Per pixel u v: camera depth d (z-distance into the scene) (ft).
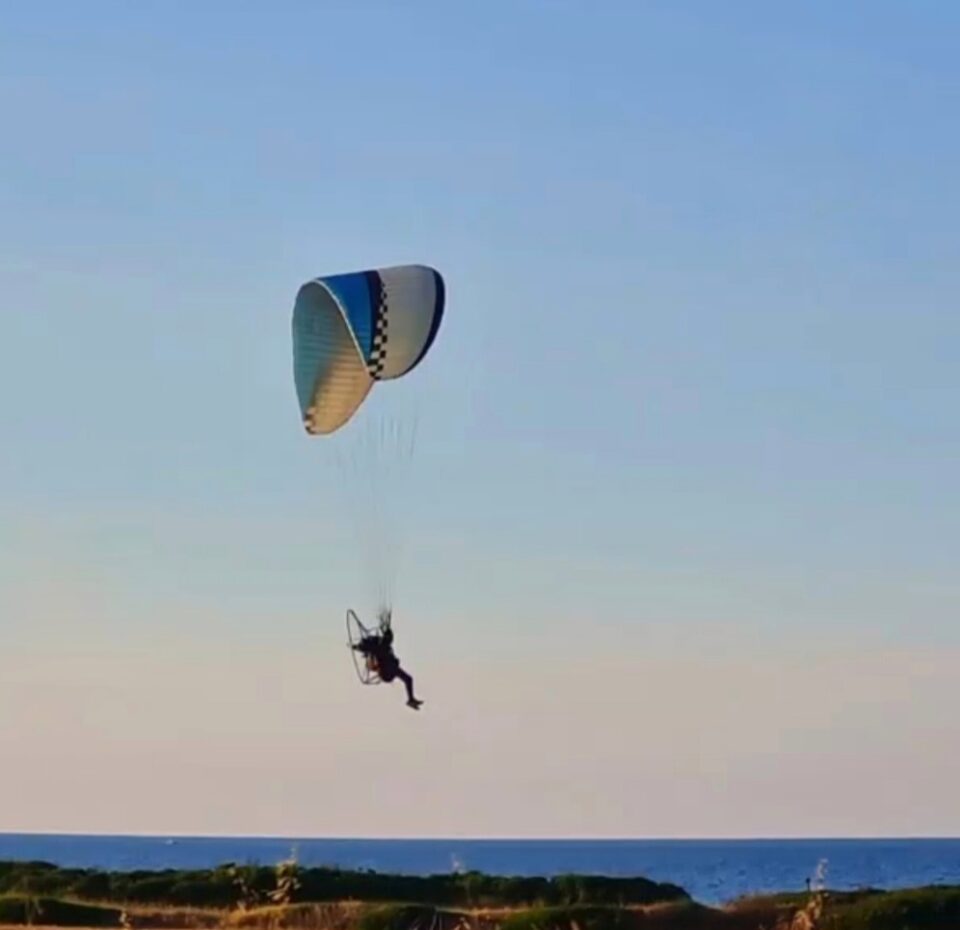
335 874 610.24
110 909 549.13
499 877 619.67
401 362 420.77
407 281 421.59
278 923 479.41
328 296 422.82
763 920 483.92
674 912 490.08
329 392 428.56
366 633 374.22
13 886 634.84
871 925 466.70
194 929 503.61
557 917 477.36
